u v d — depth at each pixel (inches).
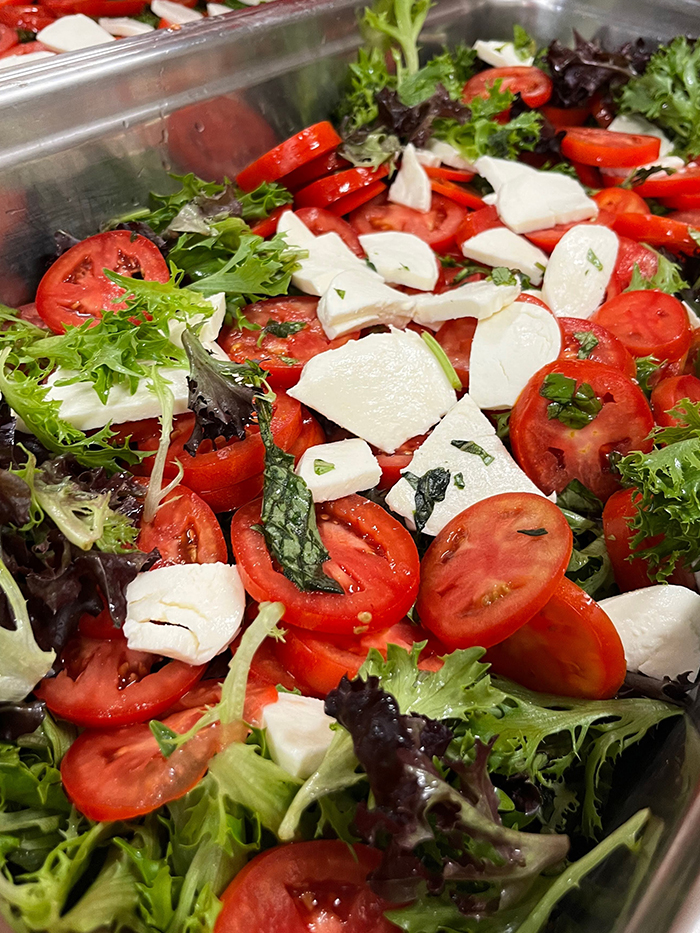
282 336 13.2
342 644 9.7
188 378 10.4
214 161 15.8
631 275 15.3
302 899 8.2
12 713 8.6
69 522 9.2
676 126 18.1
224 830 7.9
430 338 12.9
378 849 7.8
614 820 9.2
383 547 10.4
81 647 9.6
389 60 18.7
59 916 7.8
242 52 15.5
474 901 7.8
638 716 9.7
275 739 8.5
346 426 11.9
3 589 8.8
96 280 13.0
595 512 11.9
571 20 20.3
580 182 18.3
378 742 7.5
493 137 17.5
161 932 8.0
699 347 14.4
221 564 9.8
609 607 10.3
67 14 20.3
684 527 10.0
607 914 7.6
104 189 14.1
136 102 14.1
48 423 10.1
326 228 15.8
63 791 8.7
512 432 11.9
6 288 13.3
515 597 9.4
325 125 15.9
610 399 11.6
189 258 14.4
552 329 13.0
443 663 9.1
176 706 9.4
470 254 15.3
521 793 8.6
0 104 12.4
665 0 19.3
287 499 10.2
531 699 9.9
